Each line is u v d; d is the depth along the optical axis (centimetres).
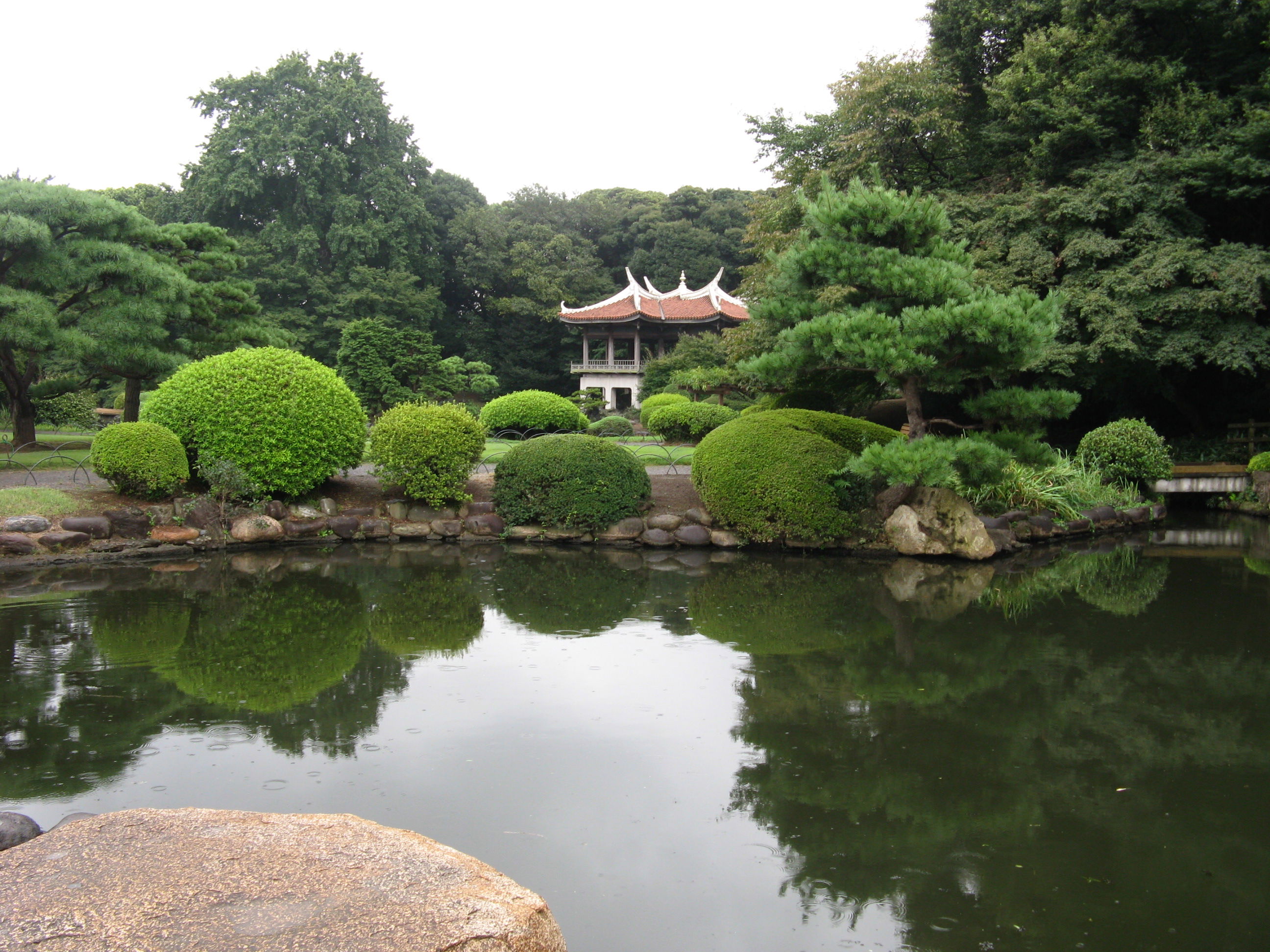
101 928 190
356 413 1143
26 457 1367
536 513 1120
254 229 4094
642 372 3828
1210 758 427
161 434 1014
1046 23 1714
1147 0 1542
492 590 815
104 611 711
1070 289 1441
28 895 206
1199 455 1700
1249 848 341
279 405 1062
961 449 867
